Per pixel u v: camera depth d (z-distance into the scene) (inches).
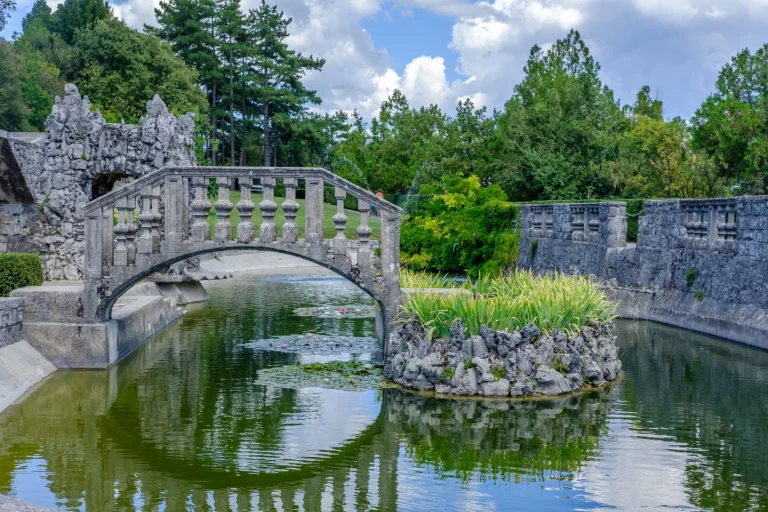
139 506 320.5
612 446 389.7
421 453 382.6
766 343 627.5
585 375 502.9
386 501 323.0
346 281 1261.1
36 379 514.0
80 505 320.5
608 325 554.9
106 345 552.4
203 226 537.6
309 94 2583.7
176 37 2396.7
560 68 2203.5
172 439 405.1
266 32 2484.0
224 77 2465.6
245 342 668.1
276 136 2608.3
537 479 345.7
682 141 1540.4
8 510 239.1
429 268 1312.7
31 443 397.7
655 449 385.4
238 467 366.3
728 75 1364.4
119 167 868.6
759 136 1188.5
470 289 589.9
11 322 524.7
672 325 758.5
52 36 2573.8
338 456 380.5
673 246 787.4
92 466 366.3
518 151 1708.9
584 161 1654.8
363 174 2476.6
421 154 2301.9
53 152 861.2
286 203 540.1
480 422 429.7
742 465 361.1
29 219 853.2
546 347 488.7
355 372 540.7
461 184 1334.9
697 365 572.4
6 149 764.6
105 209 544.7
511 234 1187.3
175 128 943.0
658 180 1438.2
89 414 448.5
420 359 494.9
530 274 606.5
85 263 547.2
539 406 458.6
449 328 500.4
